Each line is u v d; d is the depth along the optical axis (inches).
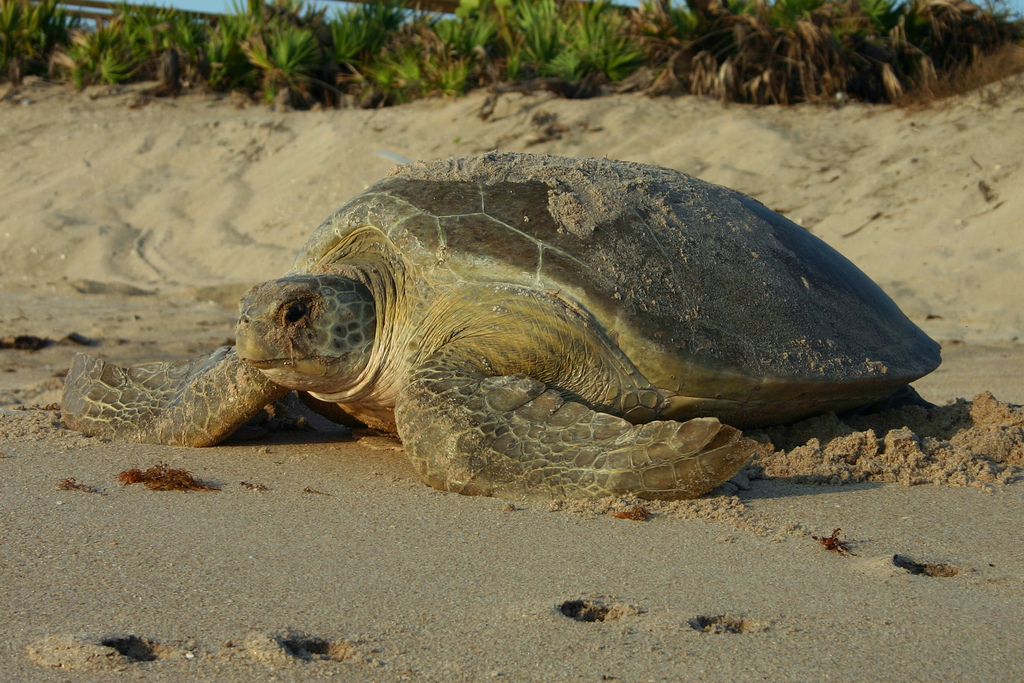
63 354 332.5
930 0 664.4
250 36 810.8
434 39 763.4
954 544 130.6
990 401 198.4
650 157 602.5
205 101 810.8
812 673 91.5
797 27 660.7
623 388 165.9
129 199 666.8
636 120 654.5
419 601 107.2
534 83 711.7
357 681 88.6
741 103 677.3
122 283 515.8
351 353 174.7
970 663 94.1
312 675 89.3
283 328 168.2
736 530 134.8
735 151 590.2
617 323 162.7
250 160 706.2
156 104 800.3
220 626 99.3
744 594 111.2
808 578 116.6
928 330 377.1
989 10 665.0
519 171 188.7
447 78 728.3
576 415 152.4
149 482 150.8
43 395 245.9
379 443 189.6
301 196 629.9
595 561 121.0
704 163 581.6
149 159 722.2
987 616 106.0
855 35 667.4
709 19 703.1
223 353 191.3
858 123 611.8
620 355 164.1
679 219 185.9
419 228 176.4
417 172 193.3
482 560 120.7
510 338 164.7
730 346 167.0
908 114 601.9
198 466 166.6
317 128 726.5
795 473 162.6
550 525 134.9
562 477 145.3
